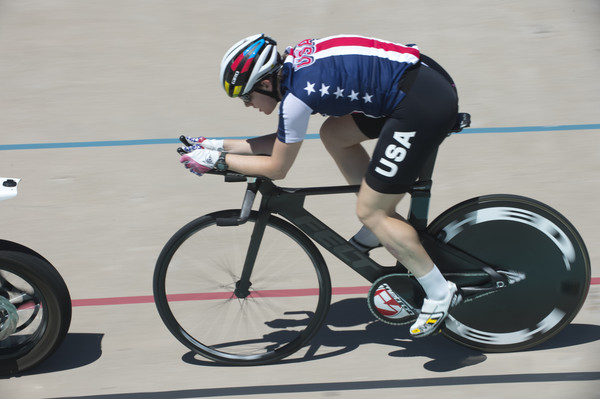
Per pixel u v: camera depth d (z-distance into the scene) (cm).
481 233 1250
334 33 2566
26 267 1183
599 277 1487
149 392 1219
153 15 2727
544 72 2309
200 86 2314
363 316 1419
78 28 2658
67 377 1262
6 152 2020
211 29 2623
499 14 2638
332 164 1939
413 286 1236
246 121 2134
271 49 1081
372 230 1170
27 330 1281
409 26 2589
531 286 1269
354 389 1209
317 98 1062
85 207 1795
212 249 1274
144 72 2397
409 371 1252
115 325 1407
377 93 1070
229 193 1838
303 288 1307
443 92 1085
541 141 1992
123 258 1616
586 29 2528
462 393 1190
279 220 1241
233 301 1304
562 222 1231
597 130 2031
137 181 1892
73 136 2092
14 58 2491
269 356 1279
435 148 1120
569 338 1325
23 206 1798
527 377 1224
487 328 1288
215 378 1252
